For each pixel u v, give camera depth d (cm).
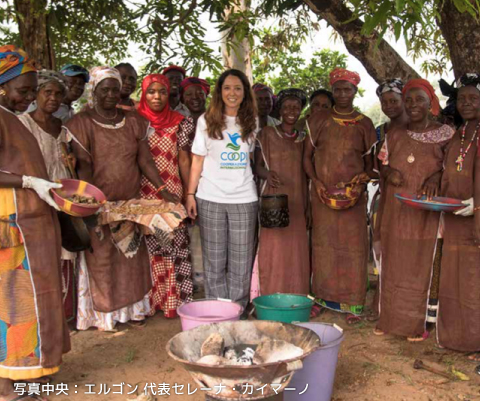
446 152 401
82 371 384
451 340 403
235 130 453
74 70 480
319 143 467
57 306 342
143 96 472
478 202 368
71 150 425
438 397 340
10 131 319
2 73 311
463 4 333
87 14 665
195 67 616
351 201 443
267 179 471
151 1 619
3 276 322
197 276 559
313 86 1090
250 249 470
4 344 327
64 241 396
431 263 412
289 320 379
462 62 495
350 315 476
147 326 469
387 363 390
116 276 450
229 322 312
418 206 376
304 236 482
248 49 852
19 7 606
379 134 484
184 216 416
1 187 316
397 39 311
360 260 470
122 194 443
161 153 470
